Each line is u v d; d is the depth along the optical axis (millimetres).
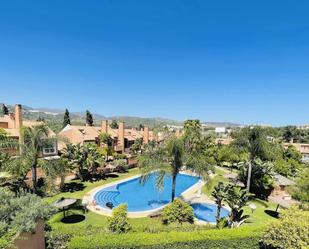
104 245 14336
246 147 32562
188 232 15938
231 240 16000
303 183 23047
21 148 26844
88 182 38000
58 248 14594
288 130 102312
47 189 29656
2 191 12703
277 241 14445
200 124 68625
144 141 73562
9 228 11211
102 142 56156
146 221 22781
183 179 48156
